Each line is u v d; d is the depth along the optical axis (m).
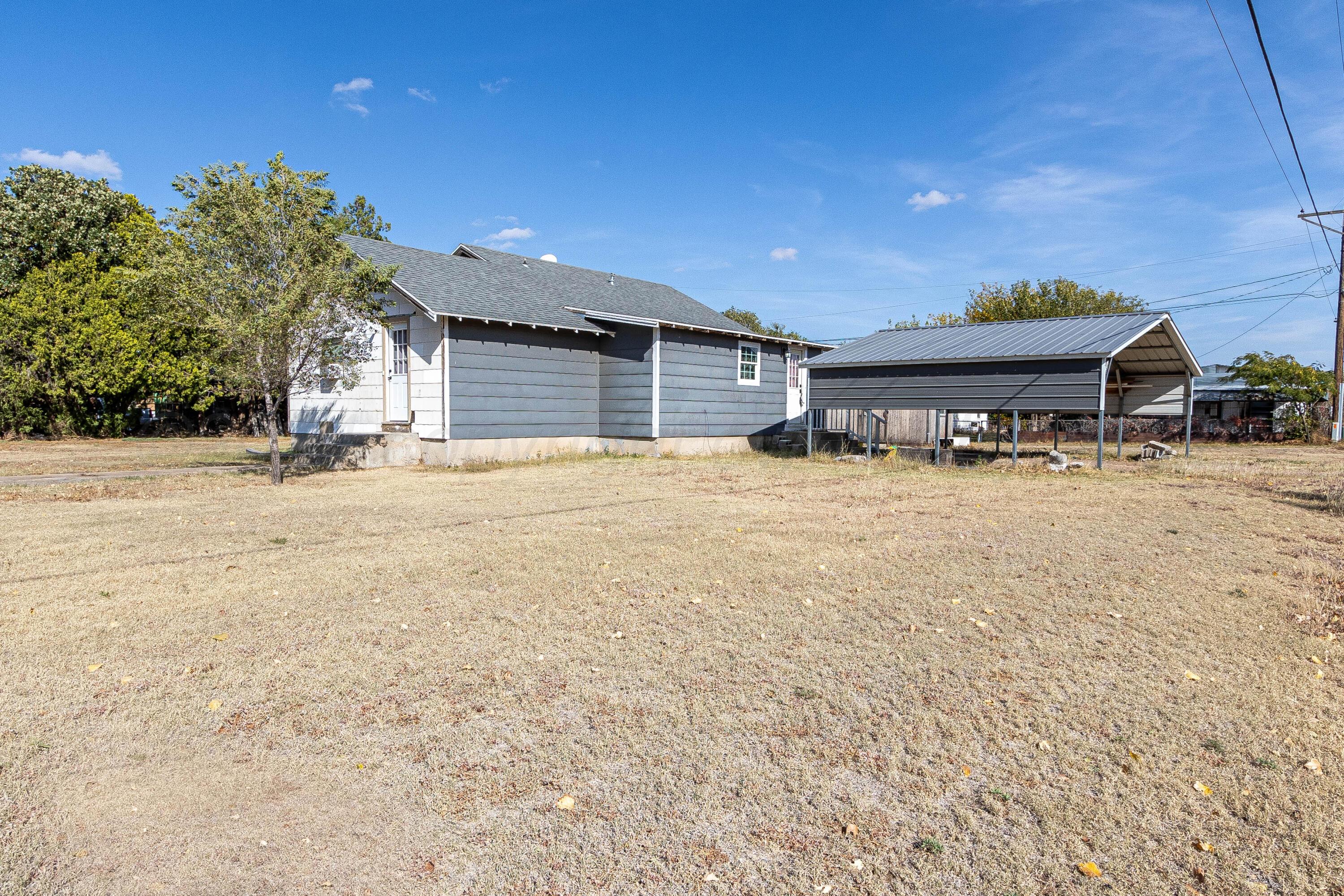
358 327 13.59
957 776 3.11
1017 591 5.81
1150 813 2.85
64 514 9.16
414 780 3.06
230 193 11.55
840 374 17.98
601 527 8.45
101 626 4.86
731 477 13.83
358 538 7.69
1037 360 15.47
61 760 3.19
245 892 2.39
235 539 7.60
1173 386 19.66
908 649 4.55
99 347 22.83
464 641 4.63
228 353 12.17
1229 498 11.23
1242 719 3.61
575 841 2.67
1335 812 2.84
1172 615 5.22
